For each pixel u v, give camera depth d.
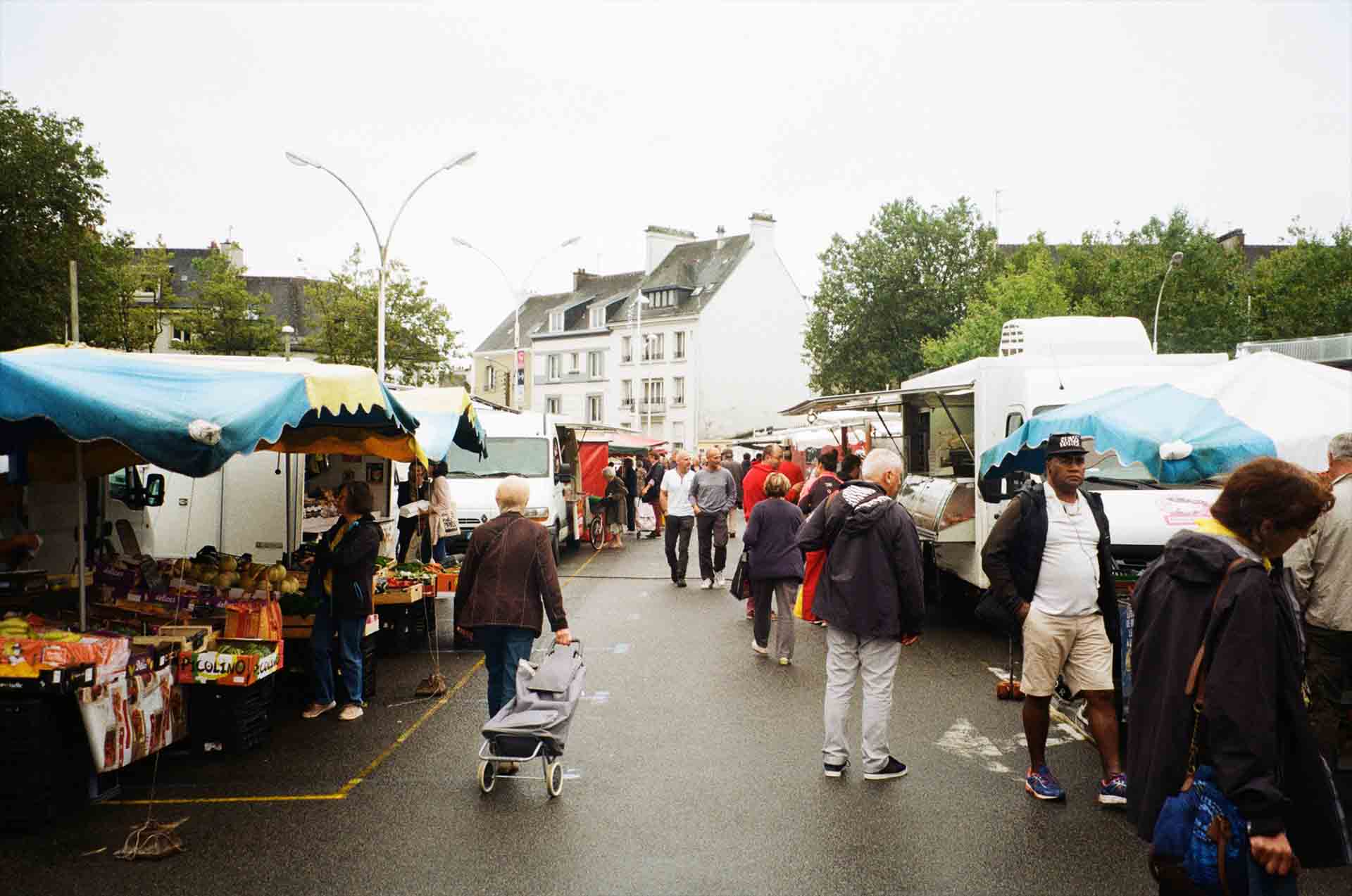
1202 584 3.08
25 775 5.47
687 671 9.72
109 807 5.86
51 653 5.54
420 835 5.42
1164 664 3.14
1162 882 3.08
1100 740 5.80
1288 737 2.95
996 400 11.32
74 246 34.38
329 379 6.87
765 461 14.15
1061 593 5.69
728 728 7.62
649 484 27.38
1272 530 3.06
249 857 5.11
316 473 12.30
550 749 5.97
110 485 11.16
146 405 5.68
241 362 8.04
